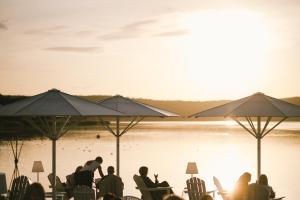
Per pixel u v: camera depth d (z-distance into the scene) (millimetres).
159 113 15938
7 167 30547
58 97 12938
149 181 14883
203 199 7844
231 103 15148
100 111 12758
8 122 93250
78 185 14086
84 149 47656
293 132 92000
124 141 61438
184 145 53375
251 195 11727
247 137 71875
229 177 26797
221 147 50250
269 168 31344
